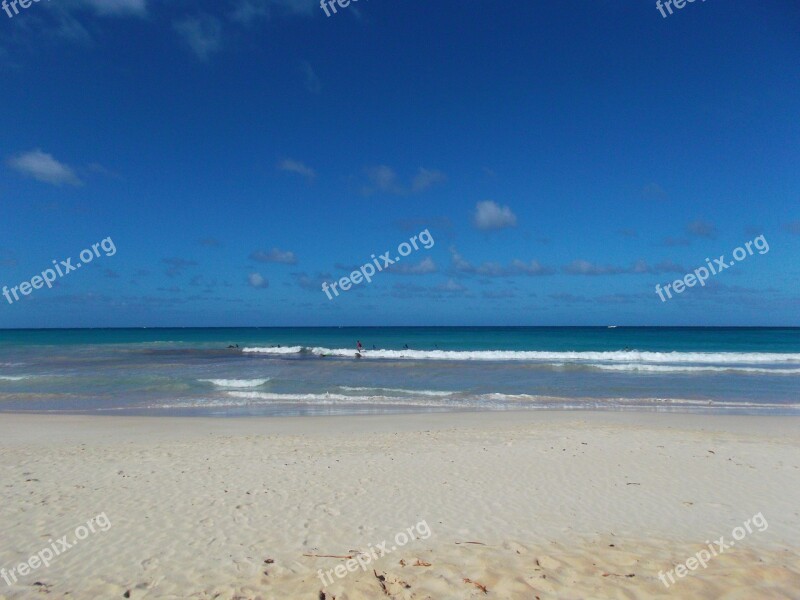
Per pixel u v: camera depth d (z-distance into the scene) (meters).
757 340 58.47
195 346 47.59
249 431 13.52
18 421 15.04
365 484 8.55
